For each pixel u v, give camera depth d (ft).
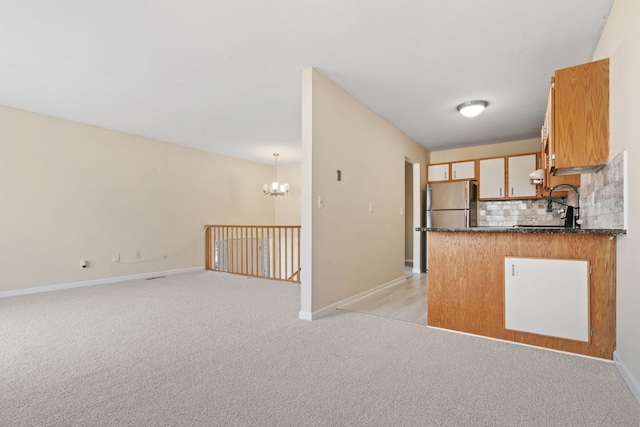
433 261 8.89
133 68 9.66
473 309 8.31
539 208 17.29
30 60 9.12
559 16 7.26
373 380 5.94
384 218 14.44
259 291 13.76
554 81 7.63
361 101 12.48
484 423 4.67
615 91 6.65
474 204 17.98
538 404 5.14
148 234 17.30
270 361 6.75
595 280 6.91
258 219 24.17
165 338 8.11
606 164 7.23
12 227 12.82
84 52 8.71
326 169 10.41
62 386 5.72
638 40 5.37
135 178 16.80
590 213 9.37
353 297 11.89
